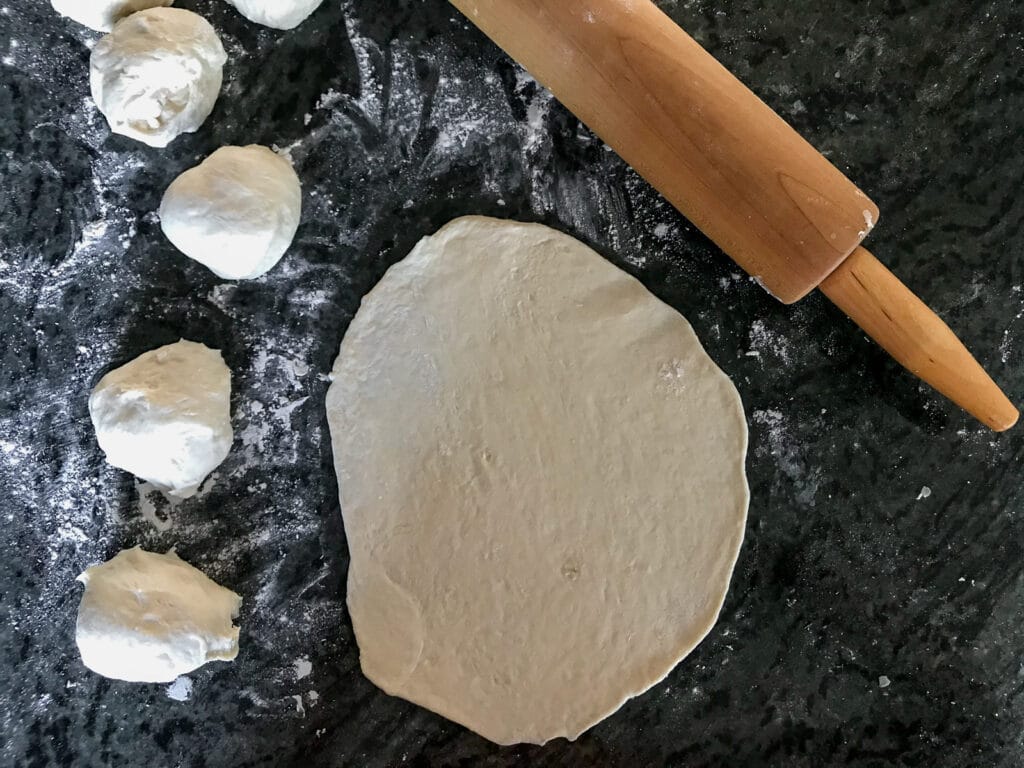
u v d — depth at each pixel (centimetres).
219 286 43
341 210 43
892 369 42
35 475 42
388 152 43
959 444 42
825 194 35
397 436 41
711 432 41
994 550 42
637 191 42
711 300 42
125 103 40
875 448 42
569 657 41
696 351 41
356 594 41
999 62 42
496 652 41
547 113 42
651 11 36
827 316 42
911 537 42
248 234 40
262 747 42
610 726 42
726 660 42
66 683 42
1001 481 42
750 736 42
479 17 39
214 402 41
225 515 42
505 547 41
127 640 39
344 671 42
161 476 41
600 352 41
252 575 42
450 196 43
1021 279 42
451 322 41
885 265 43
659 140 37
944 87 42
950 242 42
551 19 36
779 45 42
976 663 42
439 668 41
